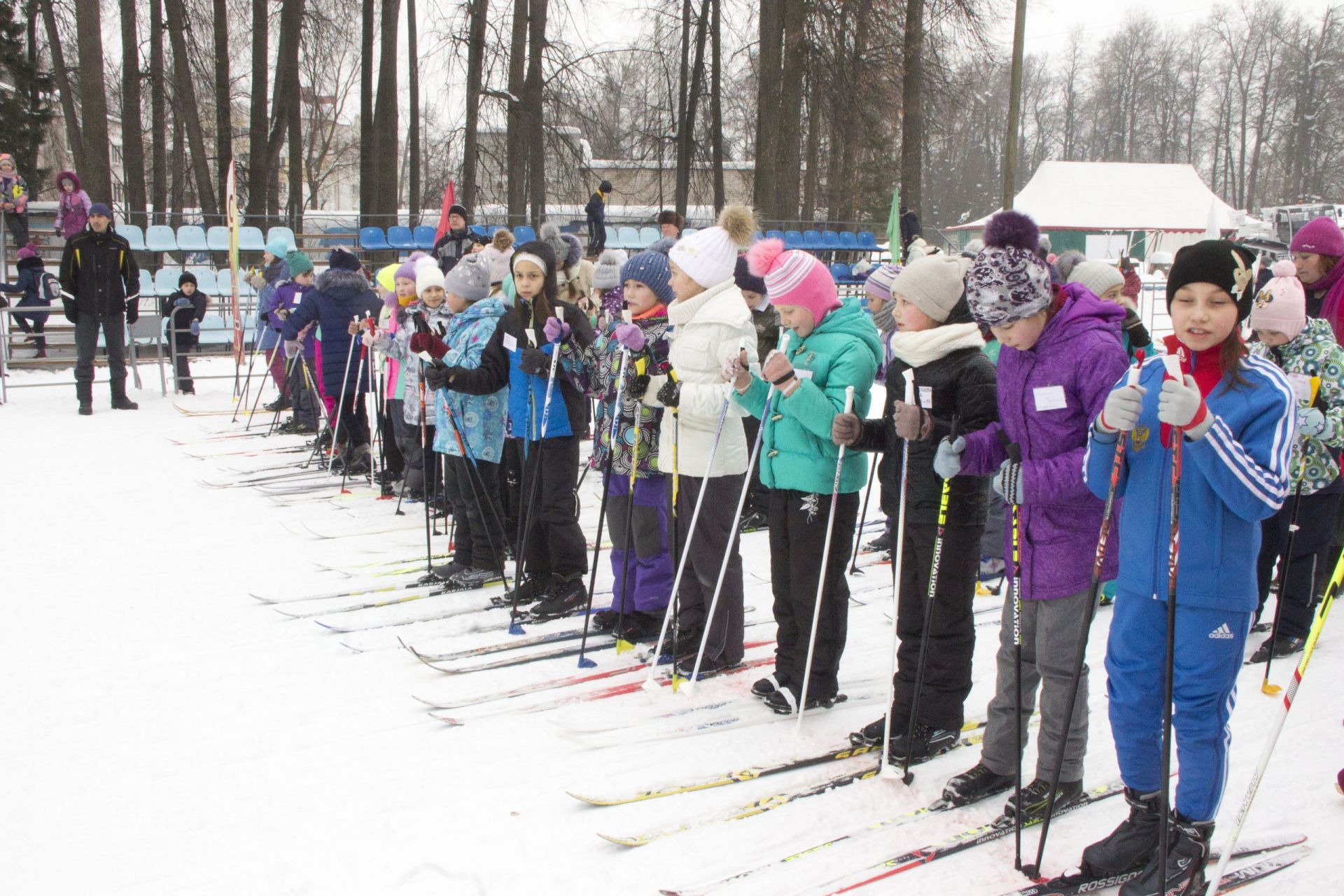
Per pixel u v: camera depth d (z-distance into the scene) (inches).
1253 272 79.0
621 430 149.6
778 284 120.1
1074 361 91.8
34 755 117.0
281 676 141.1
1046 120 2106.3
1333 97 1733.5
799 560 123.5
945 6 711.1
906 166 715.4
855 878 92.4
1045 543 95.7
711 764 114.7
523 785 110.3
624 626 154.4
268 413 369.7
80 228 482.6
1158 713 88.5
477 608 169.3
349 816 104.0
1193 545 82.3
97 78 585.0
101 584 178.7
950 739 117.3
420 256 223.1
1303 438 131.3
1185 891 86.4
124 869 94.5
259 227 668.7
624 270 145.7
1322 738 119.3
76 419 346.0
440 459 211.5
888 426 116.0
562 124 763.4
